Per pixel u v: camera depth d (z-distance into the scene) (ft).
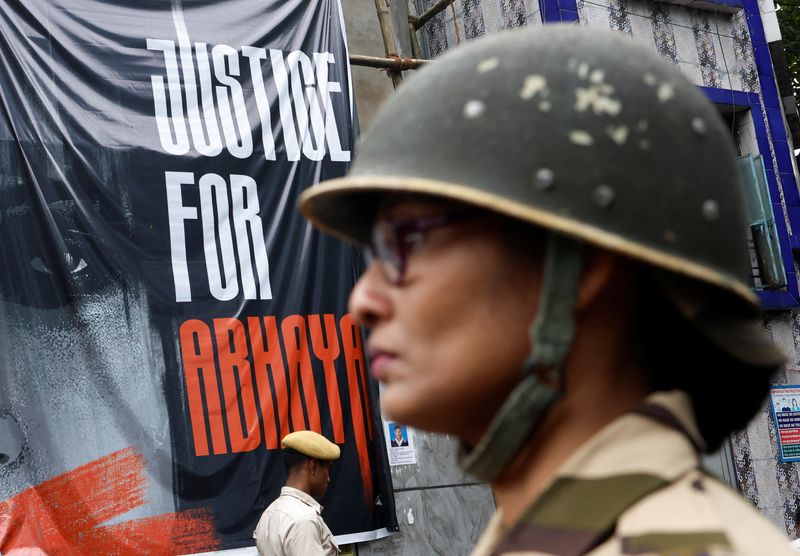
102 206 19.95
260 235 21.36
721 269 2.80
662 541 2.17
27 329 18.75
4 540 17.52
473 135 2.73
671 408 2.61
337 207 3.38
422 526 23.77
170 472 19.26
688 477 2.40
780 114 33.96
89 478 18.56
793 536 29.35
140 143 20.65
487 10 31.27
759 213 32.40
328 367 21.44
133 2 21.42
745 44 33.99
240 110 21.84
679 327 2.86
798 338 32.68
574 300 2.66
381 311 2.87
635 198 2.66
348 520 21.11
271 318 21.03
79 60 20.47
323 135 22.70
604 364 2.77
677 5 32.68
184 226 20.63
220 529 19.39
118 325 19.56
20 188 19.31
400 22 29.60
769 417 31.71
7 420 18.16
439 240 2.79
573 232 2.59
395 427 24.14
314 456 17.75
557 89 2.73
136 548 18.60
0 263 18.79
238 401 20.24
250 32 22.45
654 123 2.73
